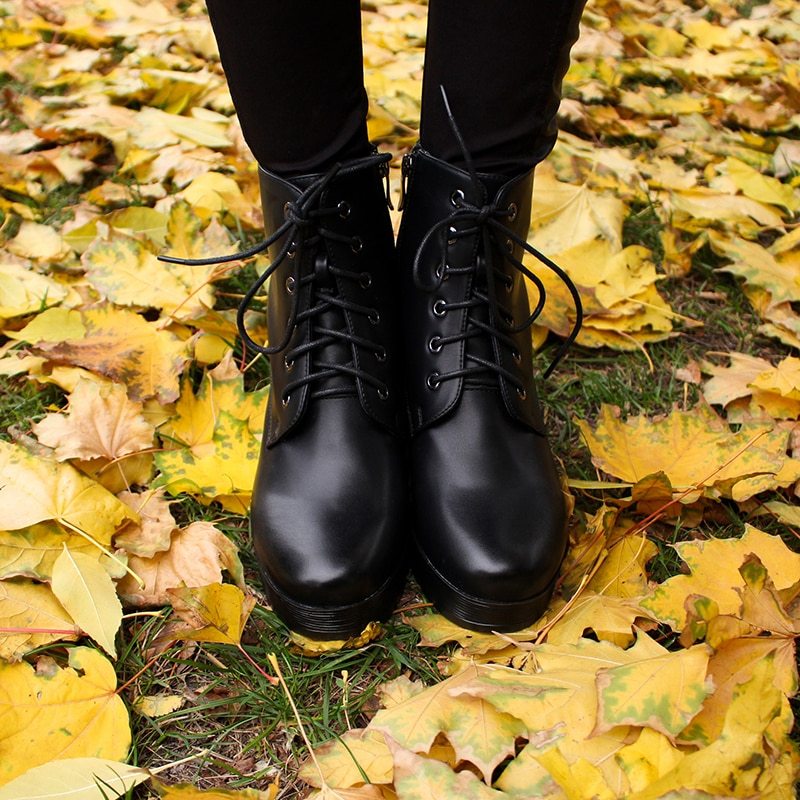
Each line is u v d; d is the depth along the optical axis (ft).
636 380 4.30
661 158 6.09
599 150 5.92
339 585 2.81
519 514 2.93
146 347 3.92
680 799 2.23
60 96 6.25
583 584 3.03
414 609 3.11
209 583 2.87
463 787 2.33
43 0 7.37
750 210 5.39
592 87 6.61
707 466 3.50
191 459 3.45
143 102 6.24
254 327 4.26
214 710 2.81
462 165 2.98
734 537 3.40
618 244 4.81
